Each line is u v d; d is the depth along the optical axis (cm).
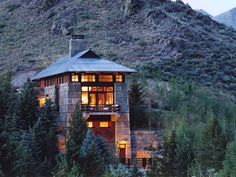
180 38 11262
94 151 4897
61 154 4978
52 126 5859
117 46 11156
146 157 6181
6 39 12238
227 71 10350
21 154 4847
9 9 14200
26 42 11919
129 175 4747
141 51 10906
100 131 6225
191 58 10675
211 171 4731
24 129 5784
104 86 6328
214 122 5269
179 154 4956
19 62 10462
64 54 10688
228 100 8581
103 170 4956
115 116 6244
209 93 8712
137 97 7062
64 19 12438
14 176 4678
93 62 6412
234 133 6266
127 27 12131
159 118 6806
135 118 6775
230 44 12019
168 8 13100
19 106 5897
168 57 10638
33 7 13812
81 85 6238
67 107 6134
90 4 13338
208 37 11950
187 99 7644
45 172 5097
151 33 11681
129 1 12825
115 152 5903
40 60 10444
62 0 13762
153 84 8619
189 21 12756
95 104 6275
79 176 4581
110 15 12738
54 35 12044
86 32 11831
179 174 4900
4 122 5509
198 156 5169
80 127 5203
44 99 6969
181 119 6506
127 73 6381
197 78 9762
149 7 12738
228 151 4609
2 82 6838
